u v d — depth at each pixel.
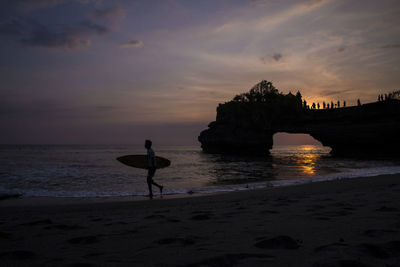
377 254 2.06
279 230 3.23
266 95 96.38
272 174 20.30
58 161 40.91
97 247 2.64
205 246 2.53
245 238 2.85
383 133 65.50
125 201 8.20
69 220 4.80
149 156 10.01
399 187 8.85
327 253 2.10
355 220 3.70
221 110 109.38
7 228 3.95
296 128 84.69
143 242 2.82
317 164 37.47
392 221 3.54
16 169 25.03
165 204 7.36
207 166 31.88
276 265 1.85
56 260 2.16
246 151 96.06
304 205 5.65
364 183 11.02
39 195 10.25
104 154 74.88
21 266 2.00
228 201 7.48
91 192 10.99
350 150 75.12
